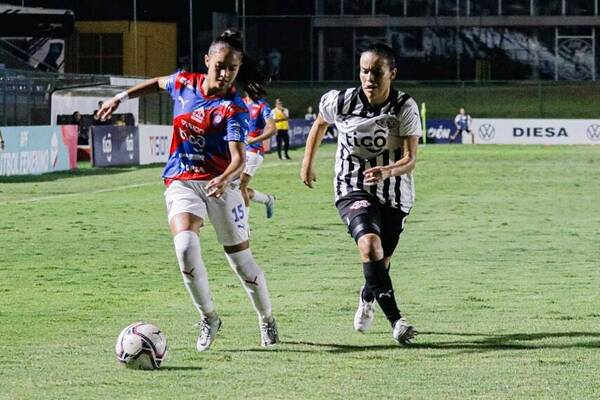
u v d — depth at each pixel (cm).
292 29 16462
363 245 2050
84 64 15238
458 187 6762
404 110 2059
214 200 2008
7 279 3072
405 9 16688
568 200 5812
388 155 2103
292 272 3212
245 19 16375
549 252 3666
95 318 2420
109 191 6431
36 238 4094
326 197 6081
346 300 2666
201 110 1977
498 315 2427
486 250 3716
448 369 1845
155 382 1752
